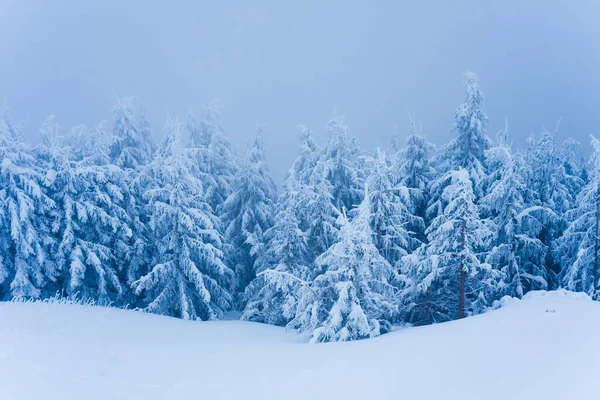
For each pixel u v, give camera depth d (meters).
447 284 16.05
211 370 7.59
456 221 13.89
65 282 19.78
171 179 20.70
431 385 5.96
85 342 9.36
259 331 16.78
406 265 14.85
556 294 14.04
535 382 5.48
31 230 17.81
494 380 5.80
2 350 7.07
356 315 12.31
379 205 17.12
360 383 6.43
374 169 17.48
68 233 18.89
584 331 7.80
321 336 12.50
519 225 18.61
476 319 11.28
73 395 5.28
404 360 7.70
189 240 20.12
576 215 19.86
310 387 6.33
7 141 18.42
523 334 8.18
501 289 16.53
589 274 18.98
